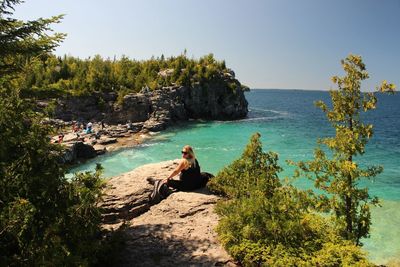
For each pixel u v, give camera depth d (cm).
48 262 536
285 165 3153
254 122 7638
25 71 904
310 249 726
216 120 8094
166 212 1076
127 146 4350
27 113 672
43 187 623
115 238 762
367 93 996
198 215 1028
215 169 3103
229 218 834
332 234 796
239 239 783
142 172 1404
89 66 8694
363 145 981
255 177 1070
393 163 3516
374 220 1866
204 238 870
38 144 636
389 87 952
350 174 940
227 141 4766
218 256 785
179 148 4216
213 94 8250
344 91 1006
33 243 559
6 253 577
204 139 4956
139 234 896
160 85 7838
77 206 641
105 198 1143
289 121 7888
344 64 998
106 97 6800
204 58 9888
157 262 762
